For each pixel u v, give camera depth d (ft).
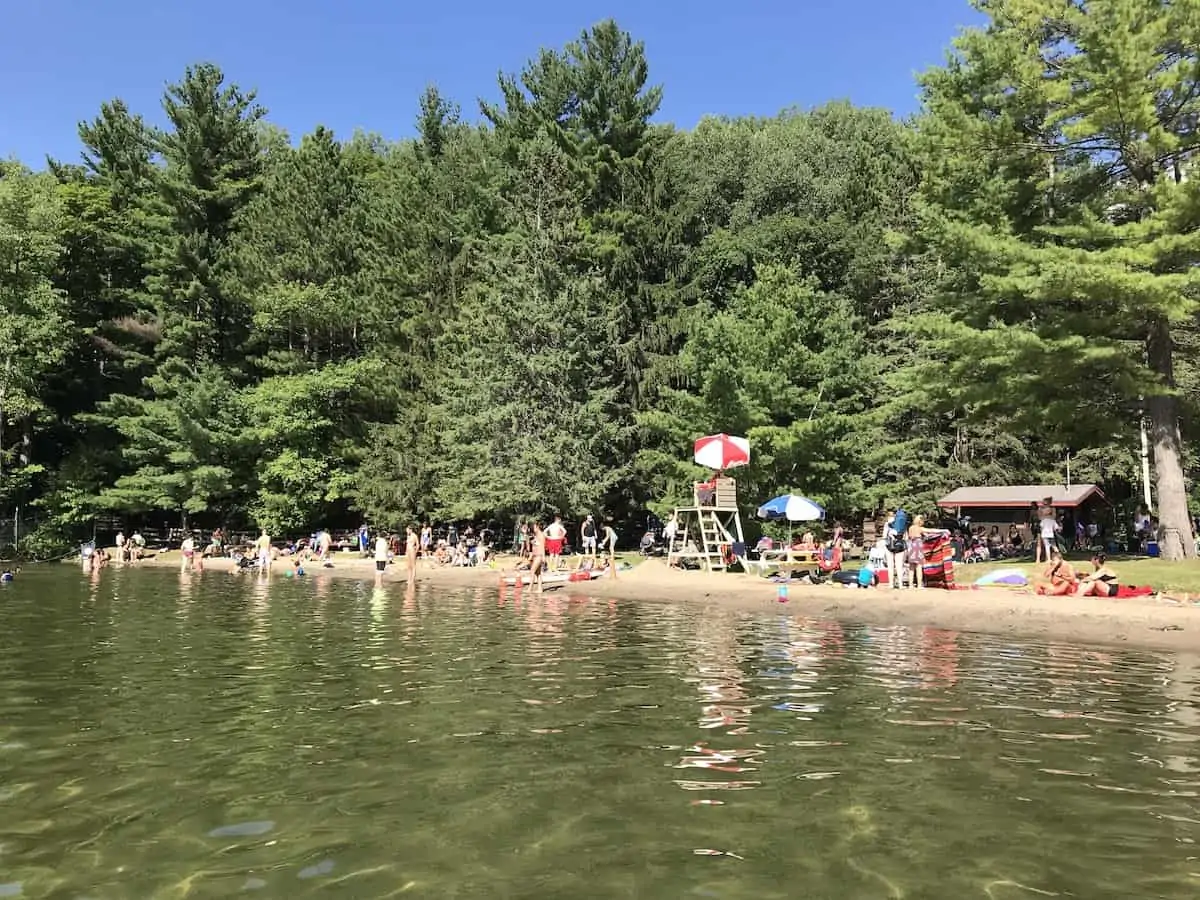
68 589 78.79
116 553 135.44
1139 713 26.94
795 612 57.93
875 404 124.57
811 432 96.07
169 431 143.95
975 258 73.87
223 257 152.66
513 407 109.50
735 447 89.81
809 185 175.94
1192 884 14.21
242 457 145.59
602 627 49.67
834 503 104.63
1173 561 68.69
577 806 17.97
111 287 160.86
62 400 161.07
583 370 117.60
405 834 16.38
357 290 150.30
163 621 51.90
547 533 93.20
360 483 138.92
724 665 35.96
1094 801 18.42
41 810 17.72
